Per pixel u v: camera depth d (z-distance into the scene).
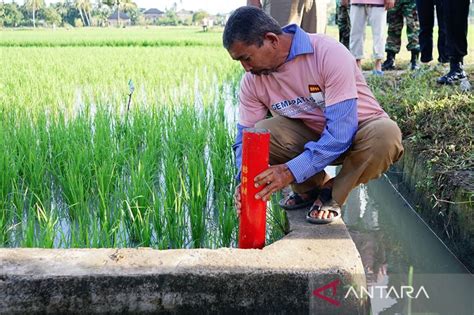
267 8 6.41
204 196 4.41
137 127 6.29
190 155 4.93
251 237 3.19
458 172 3.99
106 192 4.30
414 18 8.70
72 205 4.19
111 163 4.83
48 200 4.50
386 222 4.61
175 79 10.79
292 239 3.15
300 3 6.35
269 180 3.08
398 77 7.81
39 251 3.00
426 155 4.52
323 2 6.61
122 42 26.78
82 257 2.94
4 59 15.98
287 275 2.79
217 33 44.00
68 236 3.92
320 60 3.22
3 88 9.41
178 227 3.83
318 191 3.67
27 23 106.62
